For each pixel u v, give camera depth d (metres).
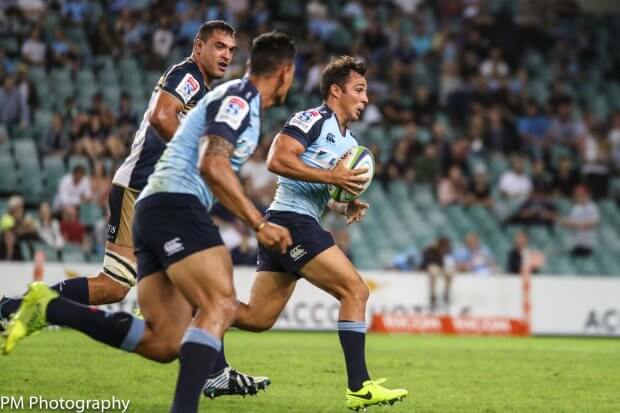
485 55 83.25
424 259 57.97
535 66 86.56
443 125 75.69
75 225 54.09
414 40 82.44
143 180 26.28
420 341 47.31
